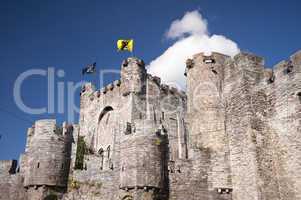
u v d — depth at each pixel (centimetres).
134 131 3459
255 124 3166
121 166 3441
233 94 3403
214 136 3422
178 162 3353
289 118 3067
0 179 4350
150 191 3234
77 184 3888
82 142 4875
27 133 4503
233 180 3192
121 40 4919
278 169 3062
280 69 3238
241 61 3388
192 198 3244
